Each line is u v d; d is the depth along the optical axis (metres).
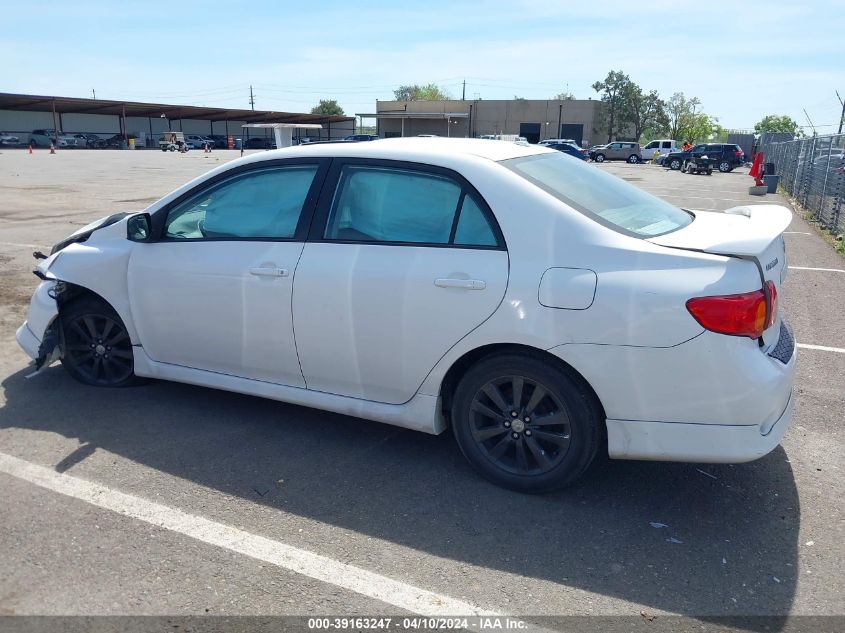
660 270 2.97
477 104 74.94
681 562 2.89
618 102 79.62
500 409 3.37
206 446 3.88
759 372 2.91
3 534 3.02
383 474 3.60
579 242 3.11
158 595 2.65
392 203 3.52
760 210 3.77
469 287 3.21
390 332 3.44
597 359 3.03
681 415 2.99
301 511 3.24
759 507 3.31
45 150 56.56
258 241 3.82
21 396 4.55
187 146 61.81
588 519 3.20
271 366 3.87
